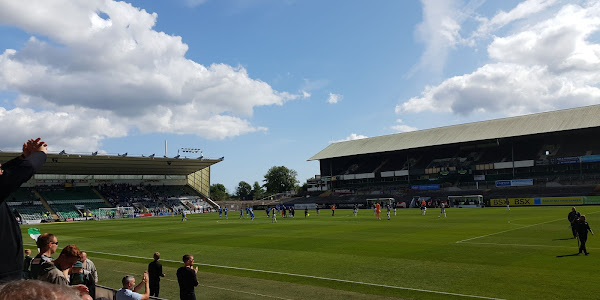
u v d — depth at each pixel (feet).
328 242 97.40
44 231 169.17
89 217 287.48
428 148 349.41
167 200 361.51
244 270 65.36
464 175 336.90
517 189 294.25
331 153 409.08
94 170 328.90
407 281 53.42
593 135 297.53
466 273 56.85
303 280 56.39
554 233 97.81
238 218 222.07
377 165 390.01
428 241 92.07
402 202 311.27
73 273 28.04
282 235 118.01
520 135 298.35
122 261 79.92
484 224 129.49
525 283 49.78
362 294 47.67
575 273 53.93
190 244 105.19
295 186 508.94
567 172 295.69
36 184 310.24
